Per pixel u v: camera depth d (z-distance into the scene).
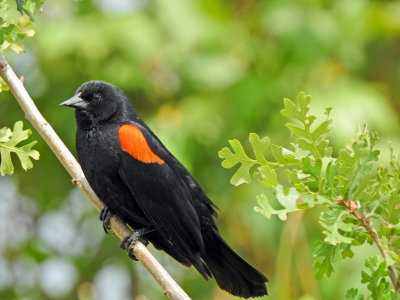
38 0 6.09
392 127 11.68
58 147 7.25
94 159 7.86
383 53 13.51
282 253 11.16
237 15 12.55
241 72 12.22
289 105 5.09
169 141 11.43
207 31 11.98
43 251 14.19
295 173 4.86
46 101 12.27
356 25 12.27
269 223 11.68
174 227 7.77
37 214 14.27
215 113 11.98
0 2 6.81
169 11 11.89
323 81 12.27
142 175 7.73
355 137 5.20
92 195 8.00
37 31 11.70
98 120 8.09
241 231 12.09
